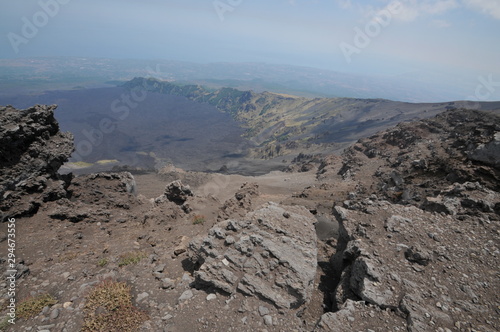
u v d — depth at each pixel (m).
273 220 14.82
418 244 12.52
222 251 12.59
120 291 10.93
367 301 10.12
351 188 43.78
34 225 20.20
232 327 9.21
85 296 10.72
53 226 20.70
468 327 8.77
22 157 23.25
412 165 33.12
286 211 16.17
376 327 9.04
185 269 13.73
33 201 22.02
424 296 9.97
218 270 11.39
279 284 10.68
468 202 15.82
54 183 24.91
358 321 9.34
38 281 12.20
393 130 91.38
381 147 82.56
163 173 89.06
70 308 10.11
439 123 83.19
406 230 13.57
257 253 12.02
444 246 12.40
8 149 22.41
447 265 11.34
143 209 29.39
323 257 17.00
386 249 12.45
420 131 80.06
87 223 22.64
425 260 11.45
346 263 13.77
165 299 10.88
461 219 14.41
